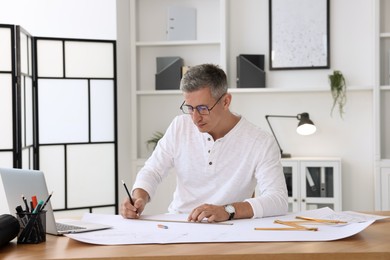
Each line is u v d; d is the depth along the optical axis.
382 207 4.61
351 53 4.81
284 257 1.73
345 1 4.80
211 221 2.17
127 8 4.87
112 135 4.57
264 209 2.28
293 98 4.91
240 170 2.58
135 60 4.93
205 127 2.45
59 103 4.32
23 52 3.98
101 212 4.55
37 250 1.83
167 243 1.88
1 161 3.83
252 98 4.96
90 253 1.76
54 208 4.34
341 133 4.85
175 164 2.70
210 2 4.99
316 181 4.60
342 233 1.98
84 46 4.41
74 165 4.41
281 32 4.88
